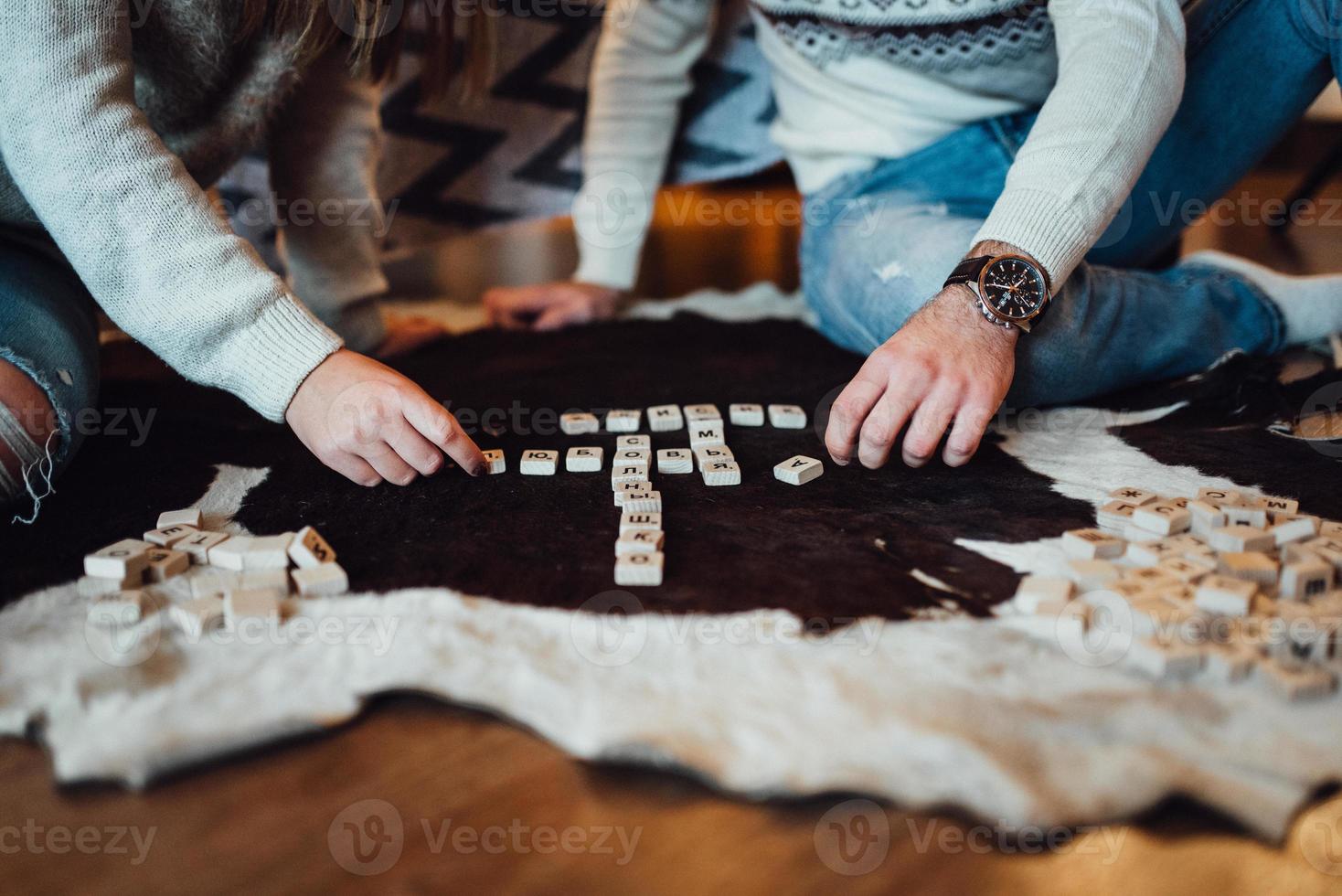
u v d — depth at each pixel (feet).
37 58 2.83
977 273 3.16
